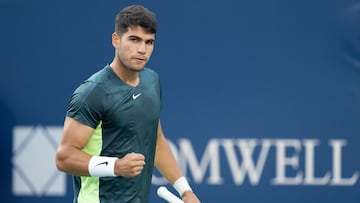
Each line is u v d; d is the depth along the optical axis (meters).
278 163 24.39
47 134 24.09
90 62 24.02
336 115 24.41
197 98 24.20
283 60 24.23
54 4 23.81
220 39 24.11
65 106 24.09
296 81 24.28
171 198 16.95
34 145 24.09
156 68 24.12
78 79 24.05
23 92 23.95
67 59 23.98
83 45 23.97
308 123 24.39
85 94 14.87
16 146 24.05
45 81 23.98
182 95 24.19
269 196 24.41
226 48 24.12
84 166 14.75
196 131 24.25
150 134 15.61
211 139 24.27
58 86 24.02
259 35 24.14
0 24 23.78
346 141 24.50
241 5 24.02
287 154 24.39
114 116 15.01
